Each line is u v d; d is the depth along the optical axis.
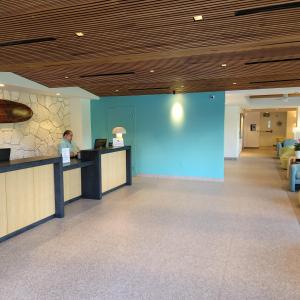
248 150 17.41
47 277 2.86
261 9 2.91
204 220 4.56
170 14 3.01
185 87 7.05
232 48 4.05
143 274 2.91
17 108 6.96
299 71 5.38
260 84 6.66
